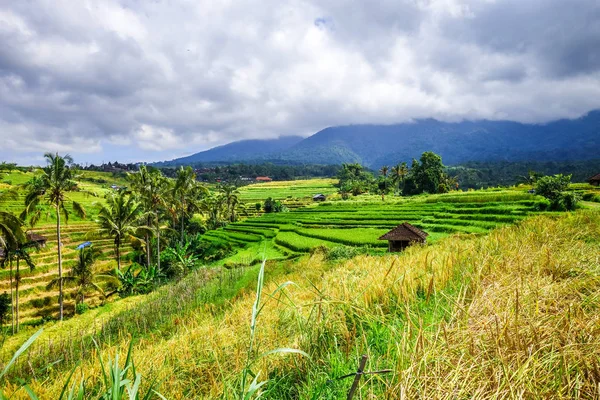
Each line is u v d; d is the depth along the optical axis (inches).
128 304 1206.9
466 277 181.6
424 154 4279.0
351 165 6397.6
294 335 176.6
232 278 1056.8
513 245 253.6
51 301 1508.4
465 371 89.5
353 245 1635.1
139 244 1743.4
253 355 169.9
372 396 90.8
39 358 482.3
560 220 375.9
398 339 124.1
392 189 4884.4
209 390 162.7
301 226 2356.1
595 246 220.8
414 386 87.3
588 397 80.3
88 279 1364.4
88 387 191.9
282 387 130.3
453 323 122.0
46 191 1210.0
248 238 2277.3
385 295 181.0
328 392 108.0
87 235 1546.5
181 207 2003.0
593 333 98.2
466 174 7086.6
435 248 393.1
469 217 1926.7
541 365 85.2
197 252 2081.7
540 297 128.7
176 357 216.5
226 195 3528.5
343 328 152.5
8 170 1120.8
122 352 270.5
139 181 1705.2
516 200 2276.1
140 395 150.2
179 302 855.7
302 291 288.0
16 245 1132.5
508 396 81.4
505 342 97.7
